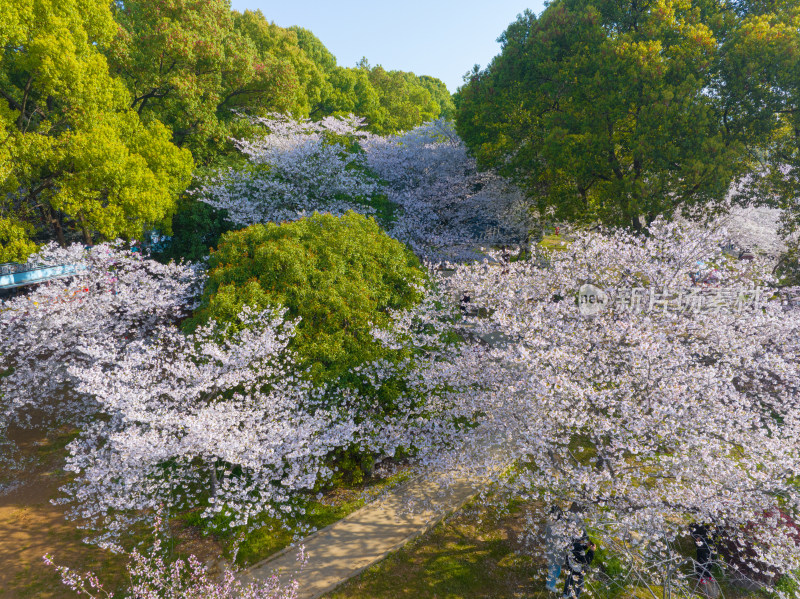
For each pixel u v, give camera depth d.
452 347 10.72
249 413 8.95
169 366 9.48
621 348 8.74
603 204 18.25
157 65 20.34
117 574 8.09
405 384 10.64
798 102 14.80
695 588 7.64
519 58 20.05
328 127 24.08
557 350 8.02
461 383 9.63
